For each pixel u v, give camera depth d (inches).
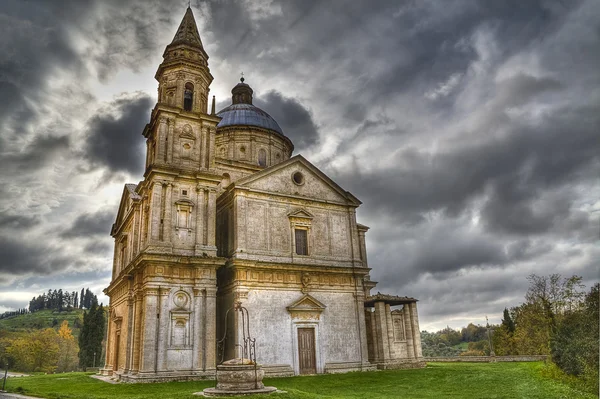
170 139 1515.7
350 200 1772.9
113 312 1828.2
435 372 1435.8
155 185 1427.2
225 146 2089.1
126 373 1369.3
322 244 1667.1
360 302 1660.9
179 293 1362.0
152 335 1279.5
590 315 1160.2
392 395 951.6
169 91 1626.5
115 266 1937.7
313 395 852.0
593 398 817.5
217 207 1692.9
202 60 1727.4
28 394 971.3
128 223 1790.1
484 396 890.7
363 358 1592.0
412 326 1742.1
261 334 1425.9
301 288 1551.4
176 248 1411.2
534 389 942.4
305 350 1497.3
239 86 2409.0
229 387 817.5
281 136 2188.7
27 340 4296.3
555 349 1204.5
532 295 1835.6
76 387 1188.5
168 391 1024.2
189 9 1819.6
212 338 1359.5
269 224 1574.8
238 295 1427.2
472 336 6988.2
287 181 1663.4
